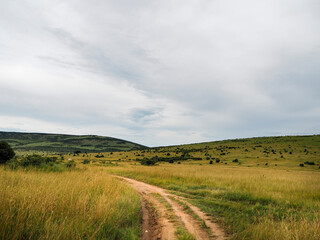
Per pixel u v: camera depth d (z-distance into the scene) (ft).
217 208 26.32
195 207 26.45
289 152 293.84
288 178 64.28
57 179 30.71
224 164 231.30
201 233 16.60
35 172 45.37
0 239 10.71
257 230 14.78
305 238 12.71
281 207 28.07
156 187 48.08
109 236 14.57
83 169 69.41
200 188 45.57
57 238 11.16
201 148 428.15
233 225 18.30
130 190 34.40
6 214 12.04
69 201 17.97
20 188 18.75
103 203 18.30
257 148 359.46
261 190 39.19
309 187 42.68
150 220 21.16
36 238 11.76
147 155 368.89
